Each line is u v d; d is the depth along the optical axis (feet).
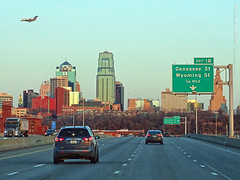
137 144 268.21
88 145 114.21
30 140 233.35
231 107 256.32
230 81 258.16
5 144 190.90
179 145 252.83
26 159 134.51
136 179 80.23
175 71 263.08
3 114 554.46
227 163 120.78
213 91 260.01
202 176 86.38
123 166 109.40
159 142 267.80
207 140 344.08
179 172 94.53
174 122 625.41
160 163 119.96
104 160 131.34
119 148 214.48
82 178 81.41
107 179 79.92
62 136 115.14
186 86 262.06
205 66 262.06
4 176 84.43
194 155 157.89
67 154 113.39
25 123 414.41
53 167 105.70
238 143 221.05
